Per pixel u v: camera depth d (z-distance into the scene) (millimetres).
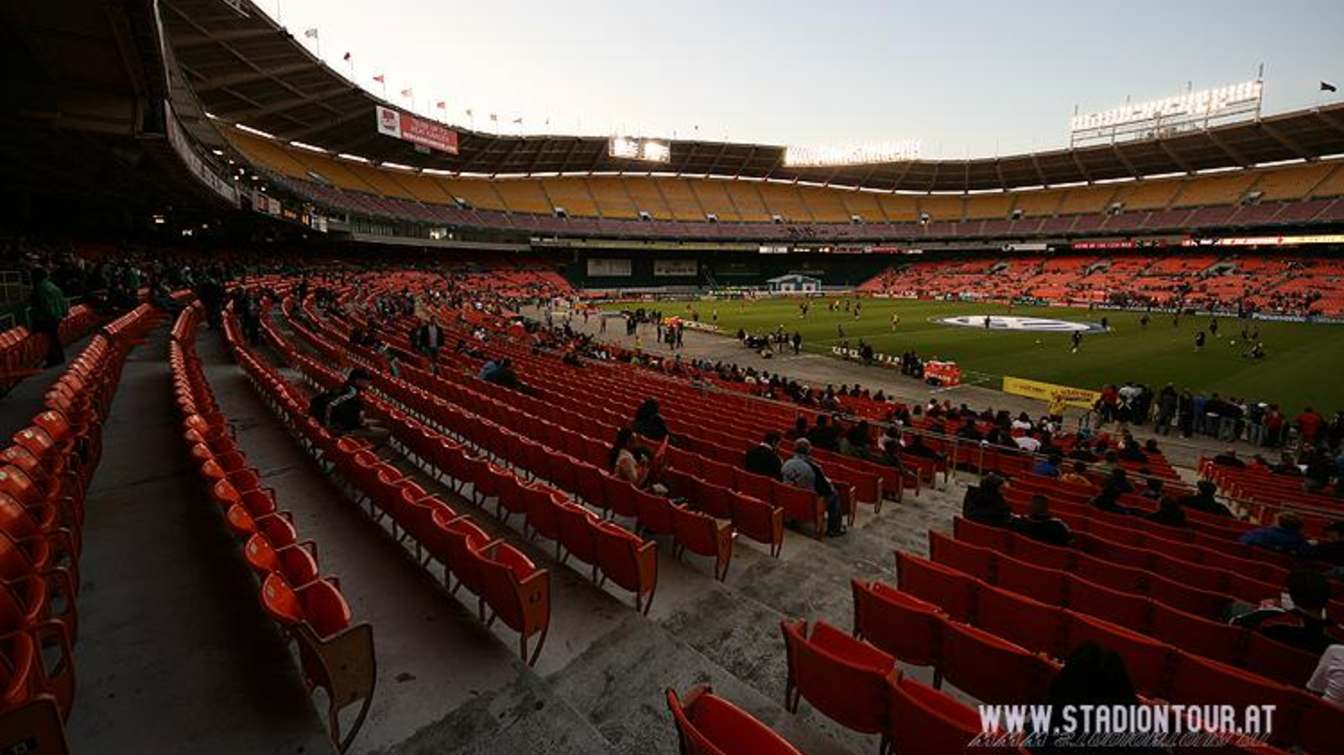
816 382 26188
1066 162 80688
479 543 5156
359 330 19641
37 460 5742
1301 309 50344
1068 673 2660
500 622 4988
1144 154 74062
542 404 12750
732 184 94000
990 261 86438
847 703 3684
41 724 2666
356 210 56969
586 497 7863
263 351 17484
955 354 32500
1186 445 16672
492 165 75875
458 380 16391
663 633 5031
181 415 8875
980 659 4129
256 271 40500
